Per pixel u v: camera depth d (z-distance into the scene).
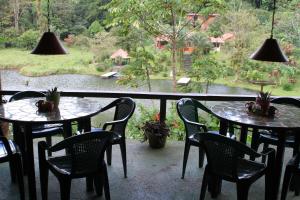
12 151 2.69
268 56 3.08
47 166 2.54
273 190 2.60
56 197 2.85
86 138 2.28
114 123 3.07
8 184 3.05
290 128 2.63
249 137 4.17
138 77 6.34
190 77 6.31
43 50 3.06
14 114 2.79
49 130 3.28
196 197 2.90
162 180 3.19
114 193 2.93
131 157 3.70
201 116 4.32
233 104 3.36
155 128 3.94
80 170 2.39
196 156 3.78
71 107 3.06
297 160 2.59
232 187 3.09
